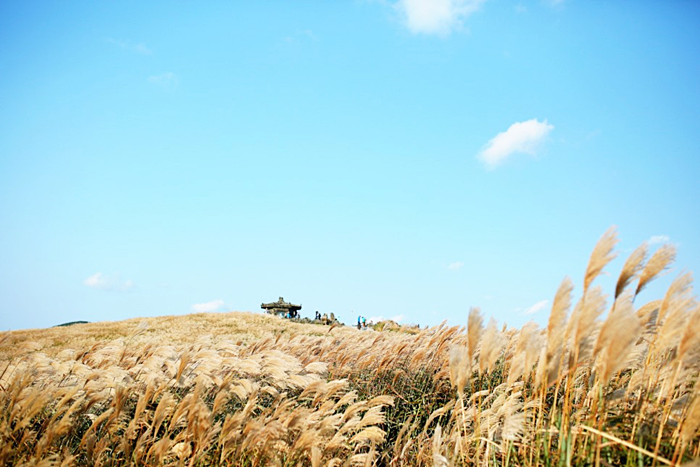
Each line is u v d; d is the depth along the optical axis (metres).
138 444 4.75
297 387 6.93
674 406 3.12
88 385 5.71
